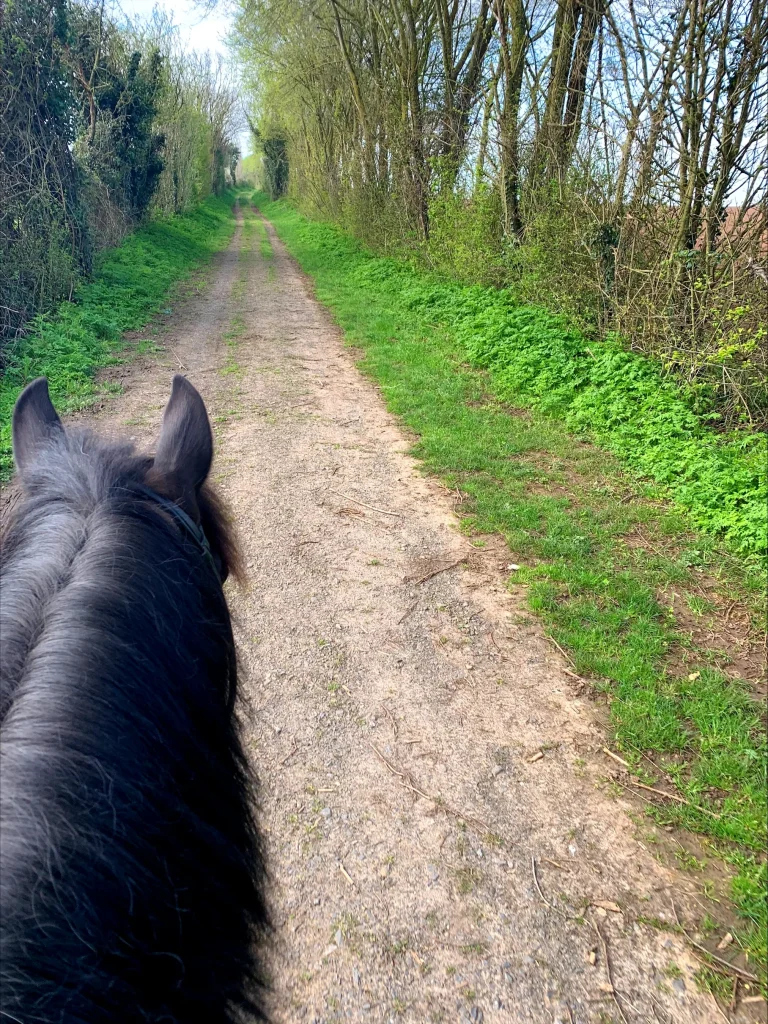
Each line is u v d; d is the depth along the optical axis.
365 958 2.19
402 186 16.11
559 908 2.37
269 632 3.76
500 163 11.06
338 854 2.54
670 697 3.31
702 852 2.58
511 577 4.33
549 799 2.79
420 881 2.45
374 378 8.70
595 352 7.97
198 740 0.96
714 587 4.29
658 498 5.43
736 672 3.53
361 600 4.08
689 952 2.23
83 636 0.87
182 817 0.87
